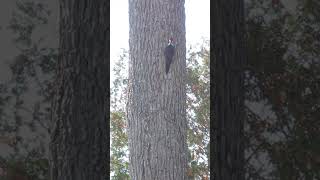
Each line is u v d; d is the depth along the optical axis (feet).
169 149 42.96
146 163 42.93
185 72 44.42
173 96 43.37
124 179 106.73
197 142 107.04
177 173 42.88
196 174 104.58
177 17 44.34
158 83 43.37
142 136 43.24
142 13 44.16
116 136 109.19
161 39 43.75
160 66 43.50
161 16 43.91
